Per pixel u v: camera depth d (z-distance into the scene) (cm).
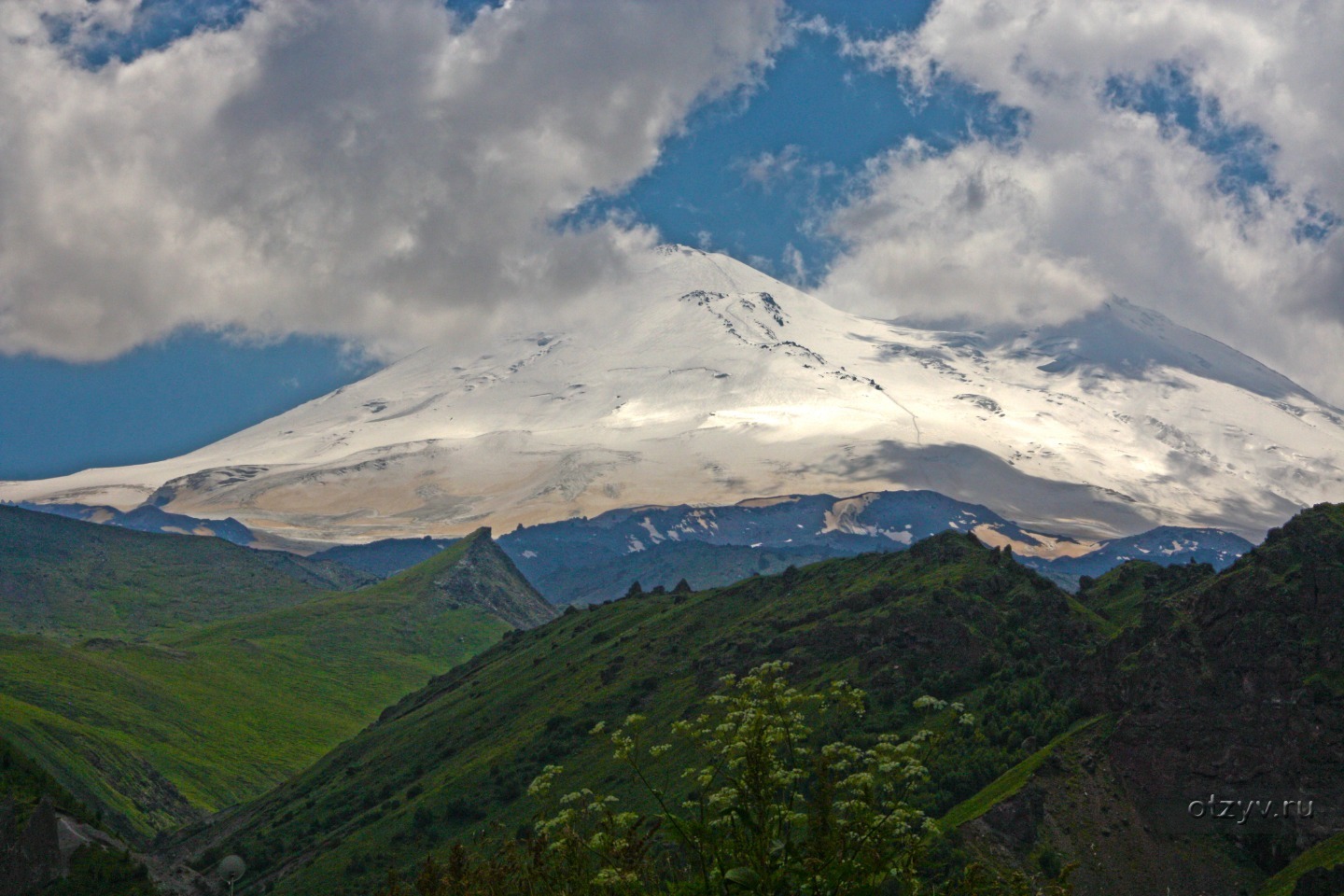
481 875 4312
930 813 12125
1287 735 11881
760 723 3688
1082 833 11544
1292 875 10731
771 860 3572
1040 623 16138
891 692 15350
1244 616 12756
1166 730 12225
